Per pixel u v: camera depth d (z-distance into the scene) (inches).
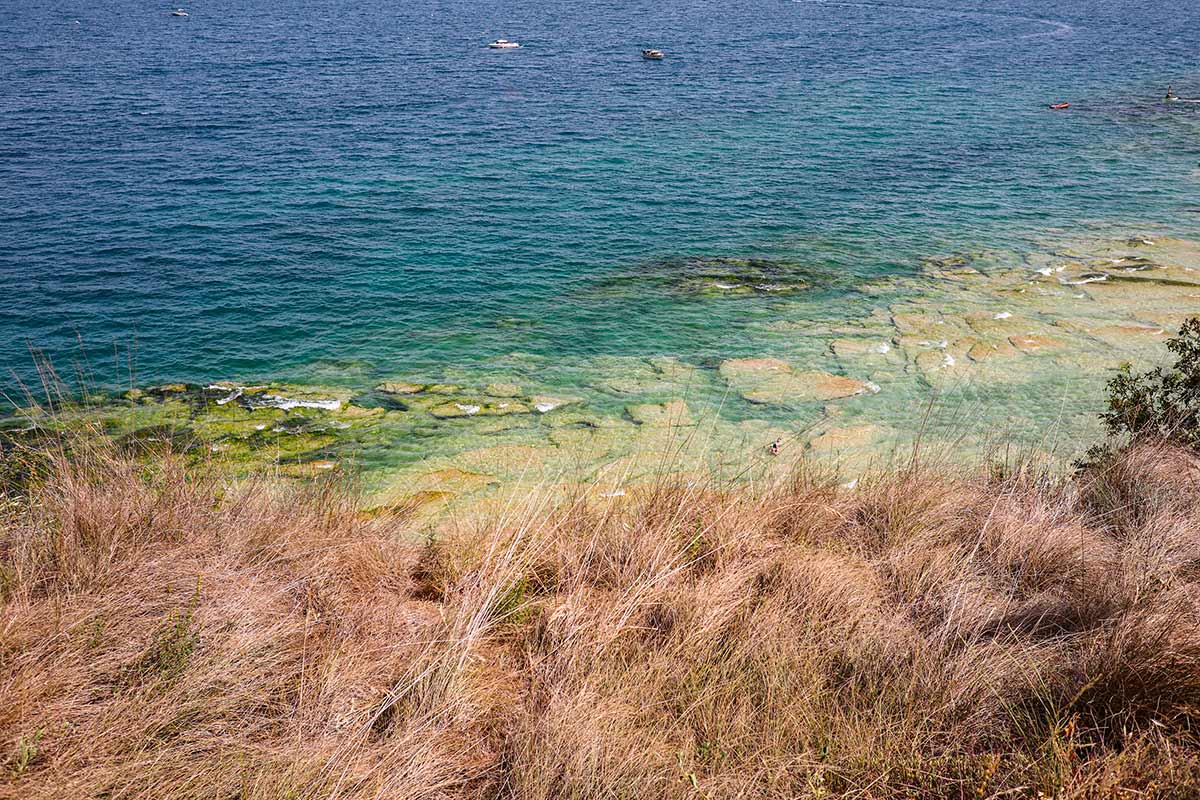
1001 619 199.5
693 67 2308.1
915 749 152.7
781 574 217.2
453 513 367.6
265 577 205.5
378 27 3501.5
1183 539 225.1
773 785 145.5
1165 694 157.9
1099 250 911.0
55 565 191.5
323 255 934.4
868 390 596.1
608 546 235.8
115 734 143.7
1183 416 315.9
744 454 490.0
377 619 196.5
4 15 4003.4
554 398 598.9
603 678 175.8
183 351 703.7
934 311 753.6
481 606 197.5
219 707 155.6
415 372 657.6
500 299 816.9
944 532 247.1
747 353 676.7
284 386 629.9
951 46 2716.5
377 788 142.6
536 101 1825.8
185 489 244.5
